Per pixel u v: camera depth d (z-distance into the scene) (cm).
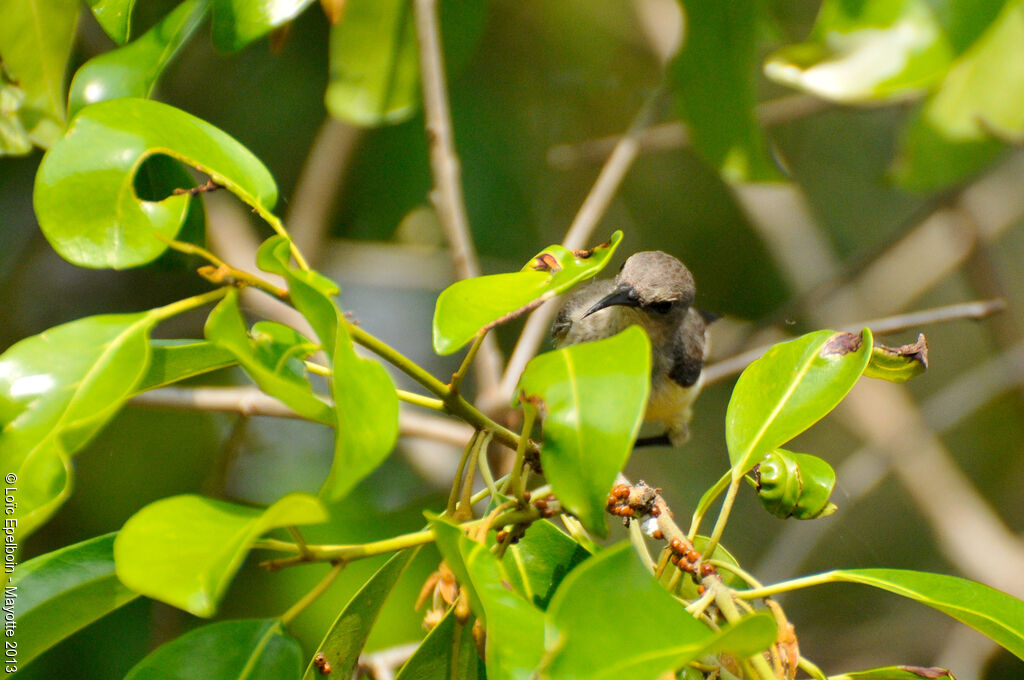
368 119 762
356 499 992
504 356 1316
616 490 475
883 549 1487
